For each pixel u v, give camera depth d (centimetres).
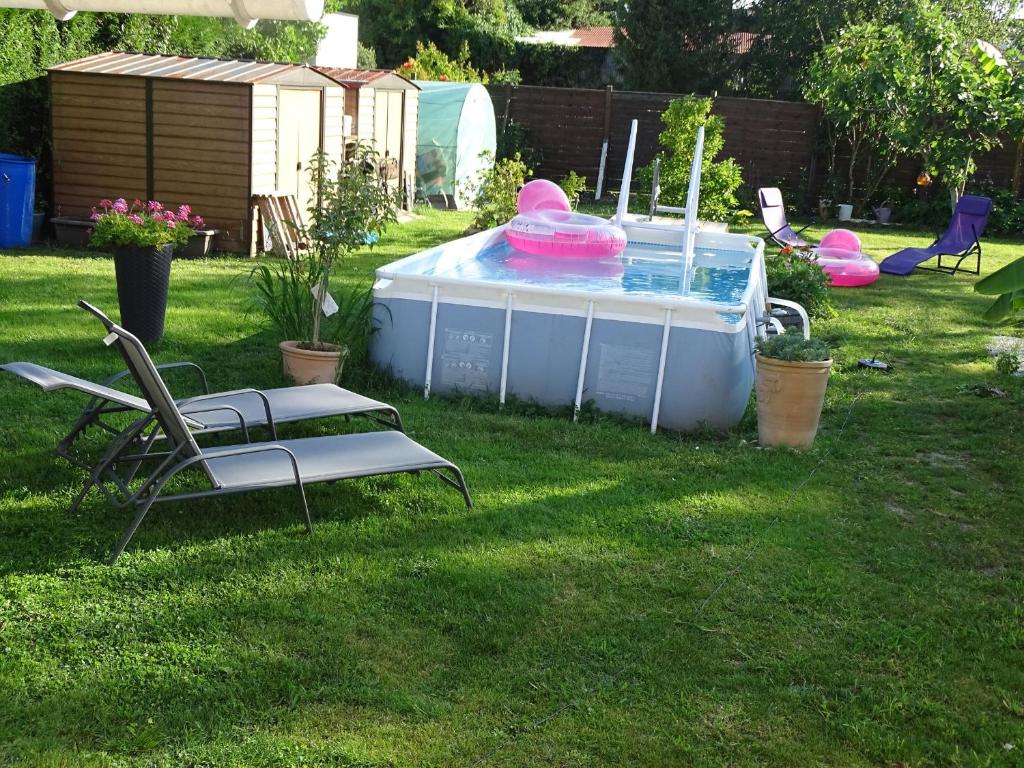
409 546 479
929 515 562
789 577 468
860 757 339
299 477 478
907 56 1920
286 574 443
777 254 1486
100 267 1130
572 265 1066
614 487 573
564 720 348
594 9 4481
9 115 1293
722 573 469
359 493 541
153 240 793
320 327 854
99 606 404
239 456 508
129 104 1257
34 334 825
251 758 319
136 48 1528
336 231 725
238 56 1828
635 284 969
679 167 1784
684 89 3203
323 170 746
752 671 388
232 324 900
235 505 513
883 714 362
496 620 412
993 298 1289
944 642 417
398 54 3494
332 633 395
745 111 2211
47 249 1241
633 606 432
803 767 332
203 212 1270
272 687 357
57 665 363
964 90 1834
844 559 493
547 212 1154
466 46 3059
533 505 538
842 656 401
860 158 2192
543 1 4278
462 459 607
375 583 438
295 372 708
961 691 382
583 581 453
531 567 464
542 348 719
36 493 510
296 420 559
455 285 728
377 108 1627
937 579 478
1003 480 627
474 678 371
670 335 691
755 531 521
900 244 1834
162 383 440
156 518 492
